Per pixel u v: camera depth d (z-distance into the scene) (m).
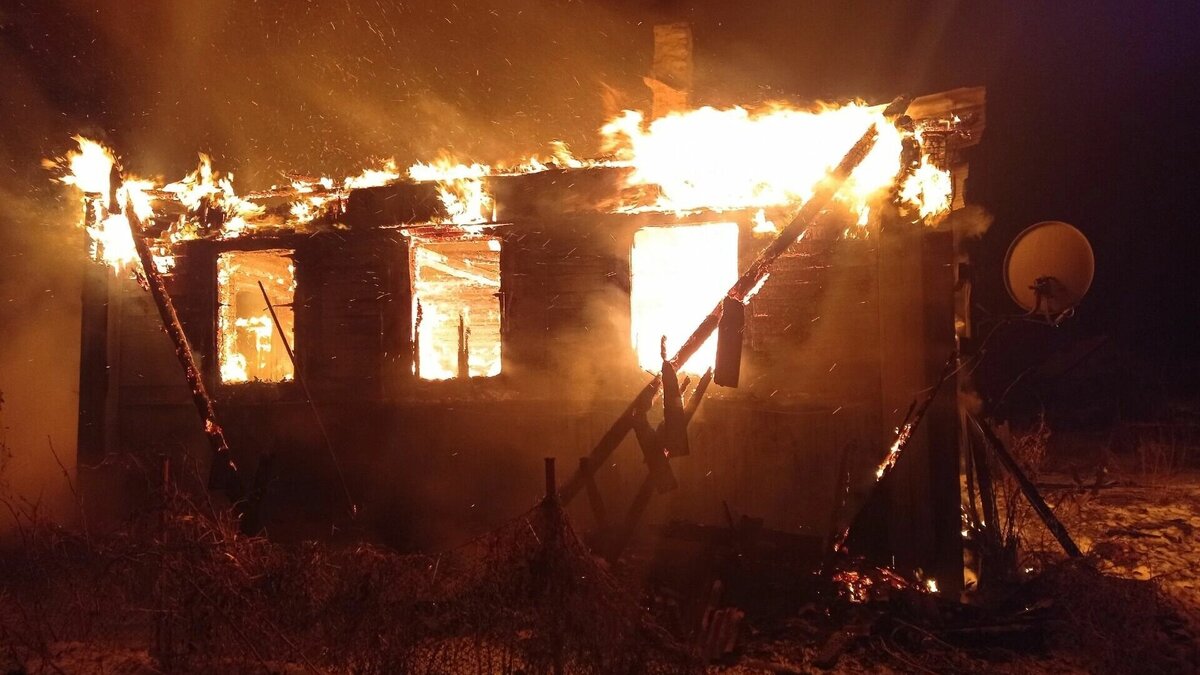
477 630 5.39
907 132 8.13
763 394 8.55
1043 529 9.77
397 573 5.66
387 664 5.35
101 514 9.88
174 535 6.09
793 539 7.41
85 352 10.05
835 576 7.11
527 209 9.27
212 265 10.07
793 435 8.45
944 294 7.99
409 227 9.51
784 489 8.45
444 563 5.82
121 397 10.14
